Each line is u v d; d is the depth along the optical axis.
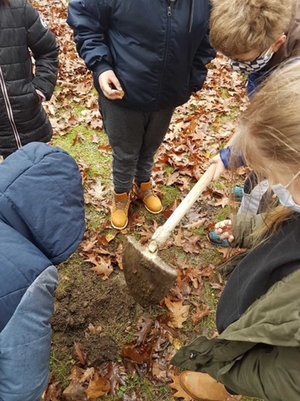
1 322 1.11
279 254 1.10
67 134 3.61
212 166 1.89
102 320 2.27
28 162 1.21
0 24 2.08
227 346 1.29
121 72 1.94
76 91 4.19
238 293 1.36
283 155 0.87
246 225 1.72
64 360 2.11
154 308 2.35
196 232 2.84
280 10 1.49
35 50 2.34
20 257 1.13
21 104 2.33
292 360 1.00
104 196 3.00
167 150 3.47
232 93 4.32
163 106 2.10
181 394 2.02
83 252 2.58
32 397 1.26
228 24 1.52
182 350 1.58
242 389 1.27
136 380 2.08
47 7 5.93
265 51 1.62
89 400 2.00
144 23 1.75
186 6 1.75
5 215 1.16
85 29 1.88
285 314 0.97
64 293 2.34
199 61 2.07
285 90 0.87
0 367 1.15
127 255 1.92
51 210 1.19
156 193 3.07
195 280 2.52
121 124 2.15
